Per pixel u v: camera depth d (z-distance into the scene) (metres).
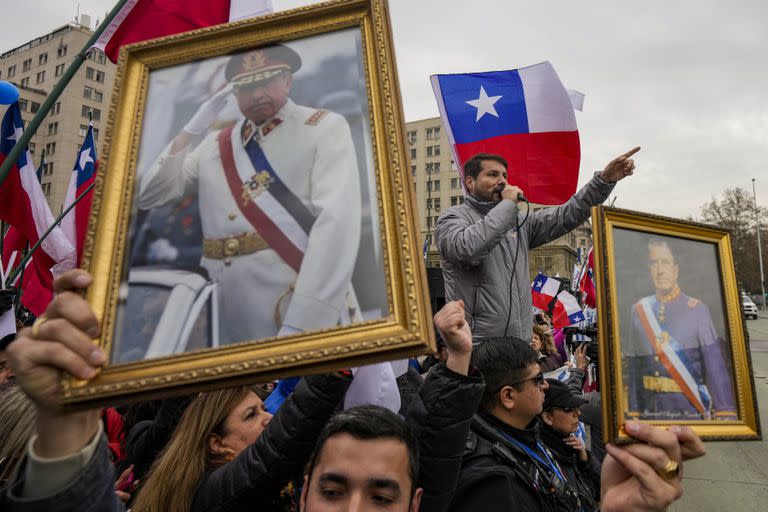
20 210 4.18
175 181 1.23
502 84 4.22
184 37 1.34
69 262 4.26
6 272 5.10
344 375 1.84
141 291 1.15
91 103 57.03
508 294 3.03
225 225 1.19
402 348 1.01
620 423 1.21
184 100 1.30
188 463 1.99
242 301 1.13
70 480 0.99
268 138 1.25
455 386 1.74
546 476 2.12
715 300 1.39
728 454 6.52
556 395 2.77
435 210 62.09
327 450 1.51
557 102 4.10
